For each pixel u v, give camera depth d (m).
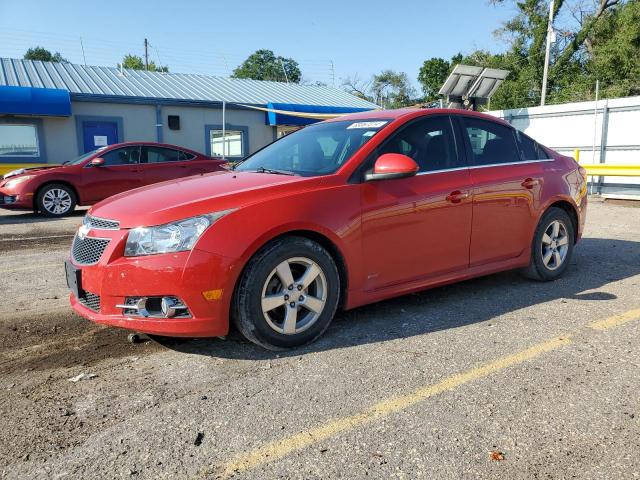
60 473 2.29
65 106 16.12
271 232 3.33
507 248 4.72
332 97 24.22
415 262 4.06
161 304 3.24
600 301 4.57
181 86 20.97
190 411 2.79
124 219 3.35
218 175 4.18
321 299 3.61
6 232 9.05
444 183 4.18
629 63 26.95
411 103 53.00
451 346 3.60
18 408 2.86
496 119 4.88
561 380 3.08
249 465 2.33
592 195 14.42
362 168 3.83
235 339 3.77
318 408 2.80
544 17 32.00
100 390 3.05
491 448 2.42
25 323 4.23
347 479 2.22
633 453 2.38
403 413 2.73
